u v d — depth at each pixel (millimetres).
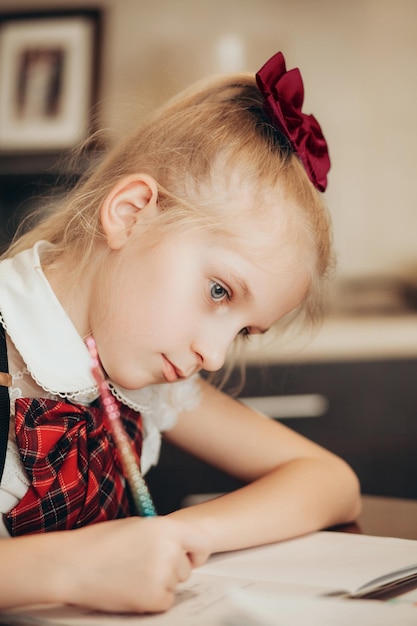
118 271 780
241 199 795
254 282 766
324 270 902
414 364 2236
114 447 858
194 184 815
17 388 774
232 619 519
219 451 973
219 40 2742
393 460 2236
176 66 2762
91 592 538
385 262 2617
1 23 2775
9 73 2740
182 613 535
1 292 780
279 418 2232
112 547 549
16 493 742
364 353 2252
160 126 892
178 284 752
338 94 2676
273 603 478
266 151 833
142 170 866
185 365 769
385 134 2648
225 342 771
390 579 621
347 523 927
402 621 489
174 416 967
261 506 796
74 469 775
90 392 811
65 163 1169
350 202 2650
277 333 1104
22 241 953
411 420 2230
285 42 2713
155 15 2771
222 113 872
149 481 2211
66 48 2744
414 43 2645
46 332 771
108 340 780
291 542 792
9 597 546
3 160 2574
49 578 542
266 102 864
